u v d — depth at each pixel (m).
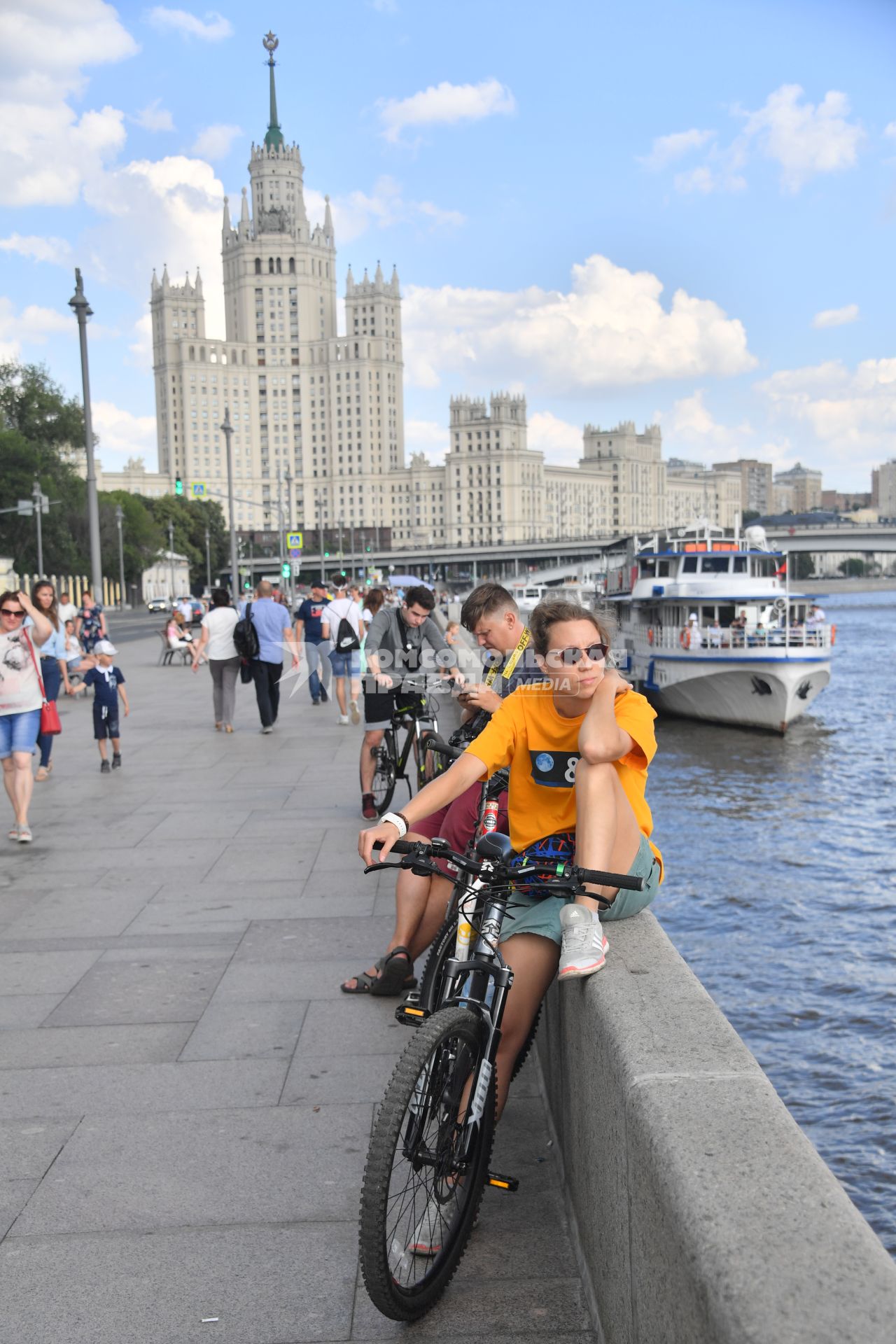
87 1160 4.00
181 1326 3.07
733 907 18.14
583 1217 3.23
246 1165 3.95
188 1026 5.27
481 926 3.39
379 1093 4.51
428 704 9.74
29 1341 3.01
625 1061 2.55
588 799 3.38
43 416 87.06
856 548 102.69
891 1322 1.58
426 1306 3.08
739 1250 1.78
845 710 42.72
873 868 20.30
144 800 11.15
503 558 174.00
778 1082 12.03
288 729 16.45
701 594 34.00
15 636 9.23
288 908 7.25
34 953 6.41
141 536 120.31
